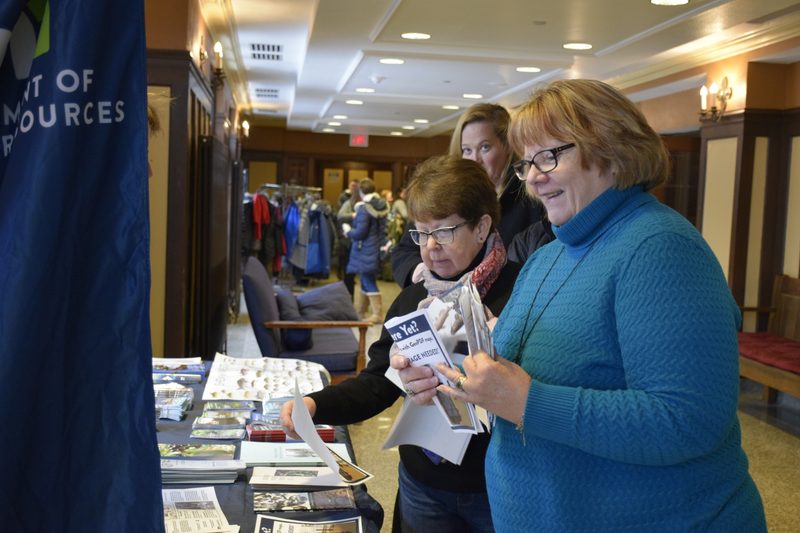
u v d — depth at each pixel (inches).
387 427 189.6
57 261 35.5
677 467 46.8
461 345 57.3
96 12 35.6
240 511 61.5
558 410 45.8
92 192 36.1
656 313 44.4
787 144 269.1
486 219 69.7
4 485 34.8
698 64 296.8
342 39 283.4
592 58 303.3
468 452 67.6
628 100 49.8
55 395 35.7
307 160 722.2
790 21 242.5
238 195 351.3
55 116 35.1
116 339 36.2
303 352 180.1
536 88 52.7
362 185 354.3
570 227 50.5
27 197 34.9
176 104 177.9
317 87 422.3
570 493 48.7
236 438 76.7
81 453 36.0
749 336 239.1
